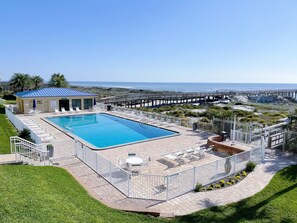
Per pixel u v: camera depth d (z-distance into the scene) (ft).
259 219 24.14
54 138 55.36
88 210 22.58
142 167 37.96
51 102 102.99
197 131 67.05
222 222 23.44
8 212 18.65
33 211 19.56
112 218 22.00
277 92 273.33
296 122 51.67
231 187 31.55
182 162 41.04
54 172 32.83
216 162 33.06
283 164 40.86
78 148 41.29
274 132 53.62
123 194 28.50
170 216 23.95
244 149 43.93
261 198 28.53
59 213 20.27
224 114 70.59
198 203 27.17
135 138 64.03
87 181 31.83
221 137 54.08
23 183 25.72
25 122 71.67
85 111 105.81
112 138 63.98
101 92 293.64
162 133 69.00
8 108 96.84
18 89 169.68
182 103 193.06
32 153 38.91
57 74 158.30
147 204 26.48
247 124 58.08
